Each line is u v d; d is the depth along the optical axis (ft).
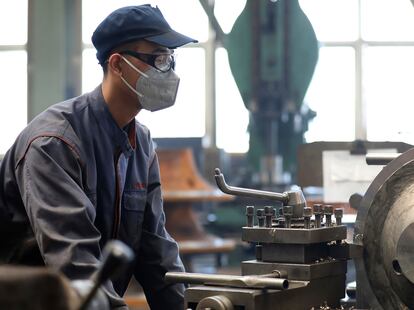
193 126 28.48
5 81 27.86
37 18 26.78
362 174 8.05
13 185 6.37
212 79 28.32
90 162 6.32
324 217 6.20
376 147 8.05
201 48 28.37
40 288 3.21
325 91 27.43
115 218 6.59
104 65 6.56
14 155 6.38
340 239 5.98
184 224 18.57
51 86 26.84
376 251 5.60
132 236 6.77
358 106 27.35
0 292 3.19
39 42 26.81
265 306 5.25
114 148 6.54
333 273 5.87
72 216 5.86
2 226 6.43
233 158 26.76
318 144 8.20
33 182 6.02
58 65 26.84
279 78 18.40
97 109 6.48
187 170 18.99
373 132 27.48
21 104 27.86
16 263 6.35
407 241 5.28
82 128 6.36
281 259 5.79
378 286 5.59
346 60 27.48
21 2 27.81
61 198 5.94
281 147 18.83
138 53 6.43
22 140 6.32
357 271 5.68
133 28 6.40
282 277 5.67
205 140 25.63
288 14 18.45
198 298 5.34
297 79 18.47
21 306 3.20
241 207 19.84
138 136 6.89
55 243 5.79
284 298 5.41
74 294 3.42
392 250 5.44
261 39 18.51
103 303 4.13
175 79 6.59
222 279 5.36
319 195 9.29
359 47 27.35
